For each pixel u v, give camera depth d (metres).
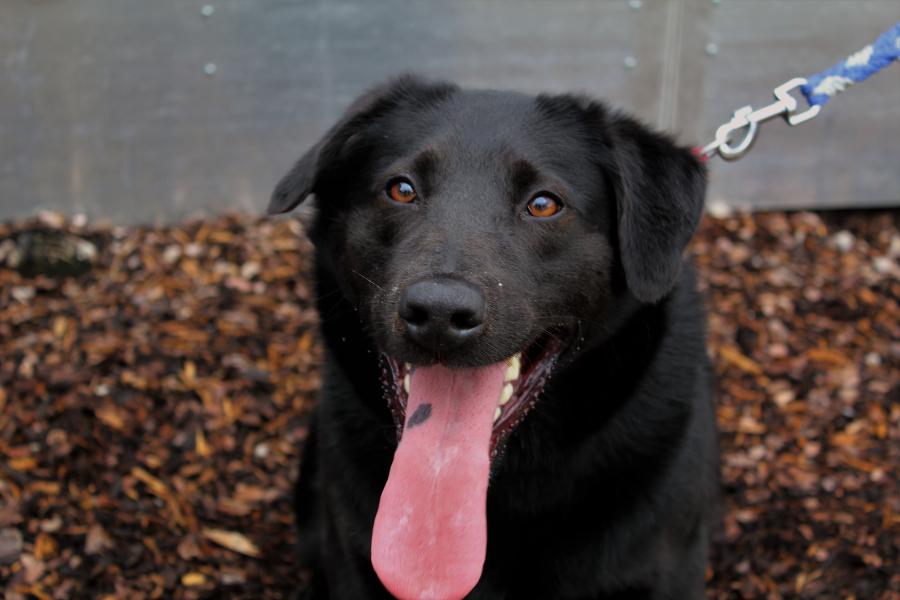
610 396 0.75
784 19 1.25
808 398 1.09
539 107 0.77
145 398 1.05
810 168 1.33
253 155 1.32
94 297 1.17
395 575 0.67
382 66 1.29
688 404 0.78
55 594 0.89
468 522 0.68
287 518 0.98
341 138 0.77
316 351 1.12
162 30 1.25
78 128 1.28
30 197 1.31
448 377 0.72
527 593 0.77
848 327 1.17
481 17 1.27
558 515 0.76
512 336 0.68
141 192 1.32
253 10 1.25
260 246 1.26
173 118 1.29
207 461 1.01
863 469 1.02
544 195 0.73
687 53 1.28
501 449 0.72
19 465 0.98
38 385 1.04
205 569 0.92
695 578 0.80
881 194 1.34
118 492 0.97
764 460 1.03
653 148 0.75
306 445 0.91
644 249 0.73
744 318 1.18
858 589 0.92
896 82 1.28
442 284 0.66
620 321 0.76
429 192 0.73
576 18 1.27
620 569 0.76
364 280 0.74
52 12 1.23
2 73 1.25
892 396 1.09
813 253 1.29
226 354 1.11
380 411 0.76
